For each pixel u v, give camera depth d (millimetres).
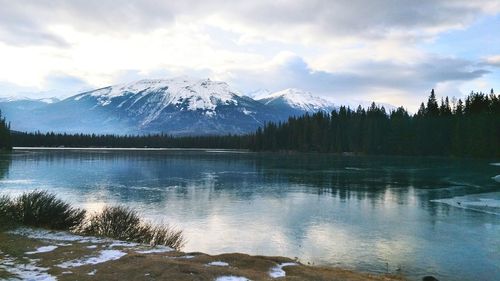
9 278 14922
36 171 84625
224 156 166875
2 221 24594
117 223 26375
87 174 80375
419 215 39969
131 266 16922
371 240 30375
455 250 27625
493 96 153625
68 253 18953
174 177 77188
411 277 22359
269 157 158125
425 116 163125
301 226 35156
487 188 60844
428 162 121750
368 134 170125
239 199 50531
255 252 27391
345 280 17281
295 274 17391
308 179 74375
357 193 55844
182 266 16969
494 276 22609
